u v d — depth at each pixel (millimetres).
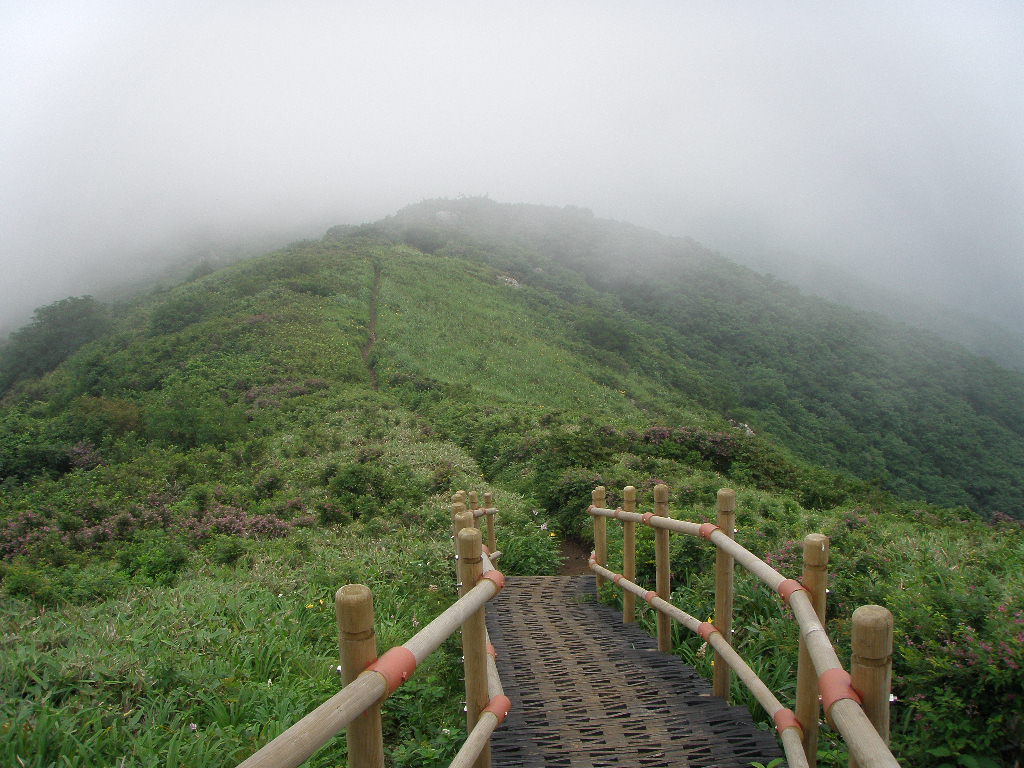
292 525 9914
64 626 4938
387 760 3615
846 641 4250
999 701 3088
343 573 7016
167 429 18562
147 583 7062
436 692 4223
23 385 44625
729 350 65812
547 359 36969
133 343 32750
